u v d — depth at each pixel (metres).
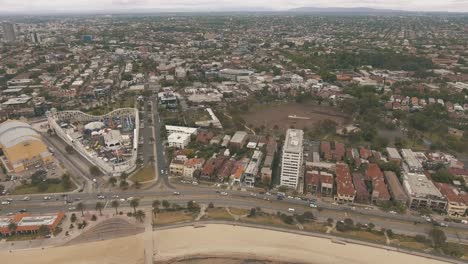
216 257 197.88
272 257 197.38
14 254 195.88
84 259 193.88
